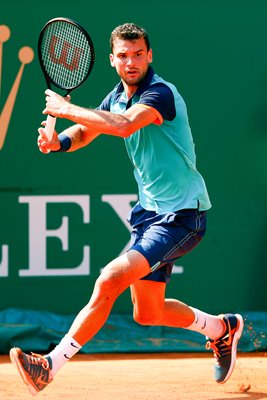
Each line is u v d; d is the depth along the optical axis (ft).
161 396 56.70
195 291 79.92
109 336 75.92
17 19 78.13
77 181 79.36
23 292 79.05
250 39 79.61
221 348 58.95
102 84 79.00
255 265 80.48
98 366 68.64
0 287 78.84
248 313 79.41
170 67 79.20
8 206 78.84
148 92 50.88
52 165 79.10
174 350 74.43
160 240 52.06
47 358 50.93
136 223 54.85
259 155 80.07
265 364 69.46
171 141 52.19
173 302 57.00
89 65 52.49
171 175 52.70
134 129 49.75
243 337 75.66
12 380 62.23
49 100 51.11
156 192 53.42
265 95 79.87
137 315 55.72
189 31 79.20
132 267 50.90
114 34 51.72
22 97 78.59
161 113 50.60
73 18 78.48
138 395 57.06
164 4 78.95
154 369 67.41
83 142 55.62
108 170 79.51
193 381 62.13
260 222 80.43
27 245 79.00
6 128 78.59
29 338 74.38
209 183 79.87
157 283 53.62
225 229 80.12
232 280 80.33
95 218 79.51
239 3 79.41
